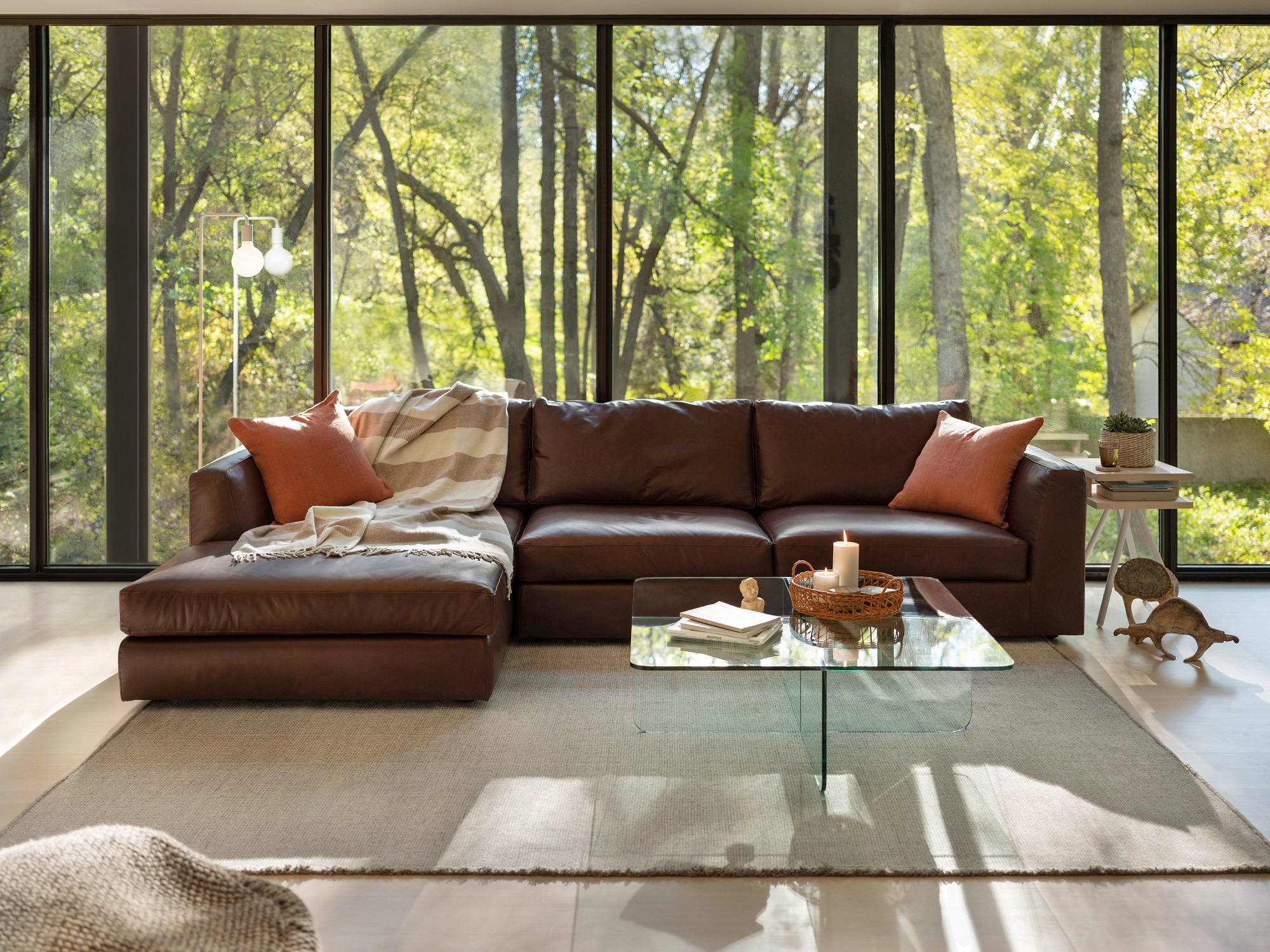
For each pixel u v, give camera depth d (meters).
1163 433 4.45
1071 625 3.51
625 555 3.49
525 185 4.42
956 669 2.34
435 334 4.47
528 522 3.78
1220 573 4.43
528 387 4.50
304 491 3.61
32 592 4.29
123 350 4.50
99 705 3.03
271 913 1.43
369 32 4.37
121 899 1.39
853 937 1.92
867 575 2.96
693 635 2.57
